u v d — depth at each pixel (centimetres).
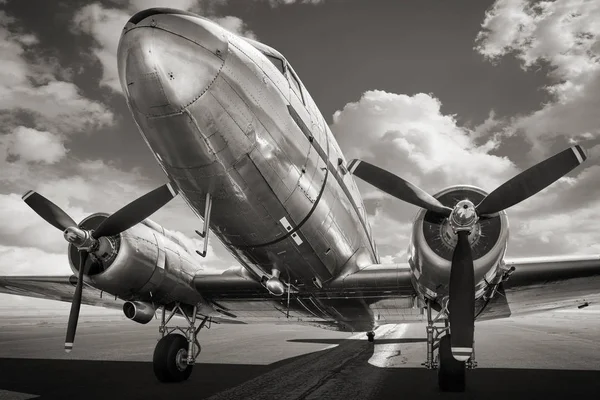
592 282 679
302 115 609
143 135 519
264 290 759
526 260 654
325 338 1828
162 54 455
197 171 529
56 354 1136
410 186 615
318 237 648
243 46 536
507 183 575
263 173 548
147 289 702
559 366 893
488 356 1078
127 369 856
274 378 722
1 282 954
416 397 566
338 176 694
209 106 479
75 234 630
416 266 611
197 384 669
